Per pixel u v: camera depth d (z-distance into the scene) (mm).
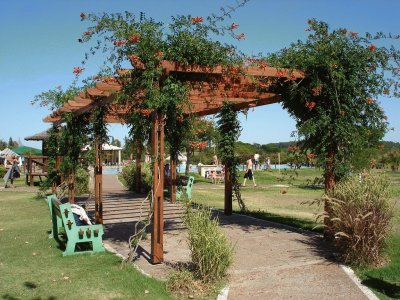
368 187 6934
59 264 6758
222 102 10891
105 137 10273
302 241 8320
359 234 6488
